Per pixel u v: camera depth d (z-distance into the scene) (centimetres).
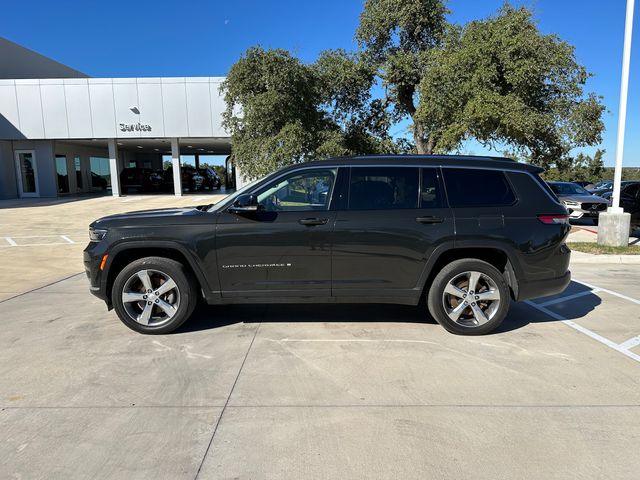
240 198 472
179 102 2478
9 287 725
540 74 1191
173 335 498
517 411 340
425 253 482
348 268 484
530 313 586
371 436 308
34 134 2522
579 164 5184
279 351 453
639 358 438
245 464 279
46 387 377
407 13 1609
